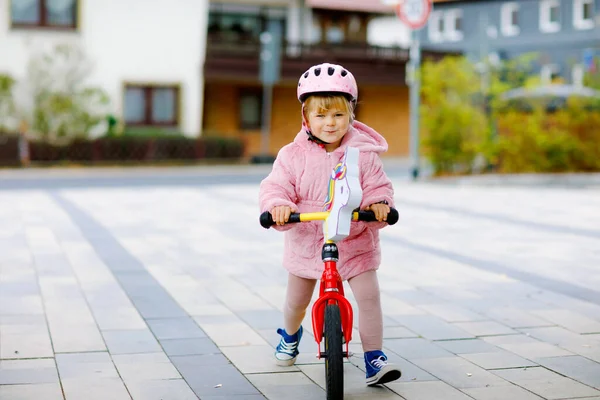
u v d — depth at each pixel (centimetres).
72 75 2408
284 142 3094
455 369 466
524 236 998
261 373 458
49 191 1592
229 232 1034
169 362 477
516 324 572
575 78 3878
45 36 2638
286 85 3069
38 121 2348
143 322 573
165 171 2300
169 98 2791
